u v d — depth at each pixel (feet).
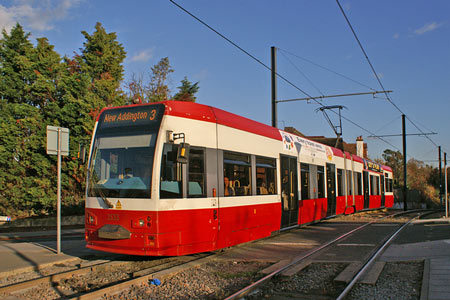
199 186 30.81
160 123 29.17
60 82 65.21
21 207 65.10
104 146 30.81
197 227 30.07
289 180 47.19
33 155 63.52
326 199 60.59
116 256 33.63
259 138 40.50
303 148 53.06
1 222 59.72
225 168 33.88
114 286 22.95
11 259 31.58
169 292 22.95
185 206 29.30
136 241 27.89
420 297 20.02
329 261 30.91
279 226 43.01
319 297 22.03
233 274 27.22
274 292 23.12
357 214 82.48
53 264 30.27
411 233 47.19
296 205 48.57
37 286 23.89
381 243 40.06
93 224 29.94
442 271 25.27
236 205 34.78
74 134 65.21
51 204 63.82
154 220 27.53
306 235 47.55
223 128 34.27
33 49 70.85
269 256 33.94
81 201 67.05
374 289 23.08
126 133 30.12
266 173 41.27
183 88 101.86
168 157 28.81
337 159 69.05
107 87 69.77
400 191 183.73
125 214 28.43
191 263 29.94
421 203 207.21
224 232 32.91
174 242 28.32
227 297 21.47
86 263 29.66
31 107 65.92
